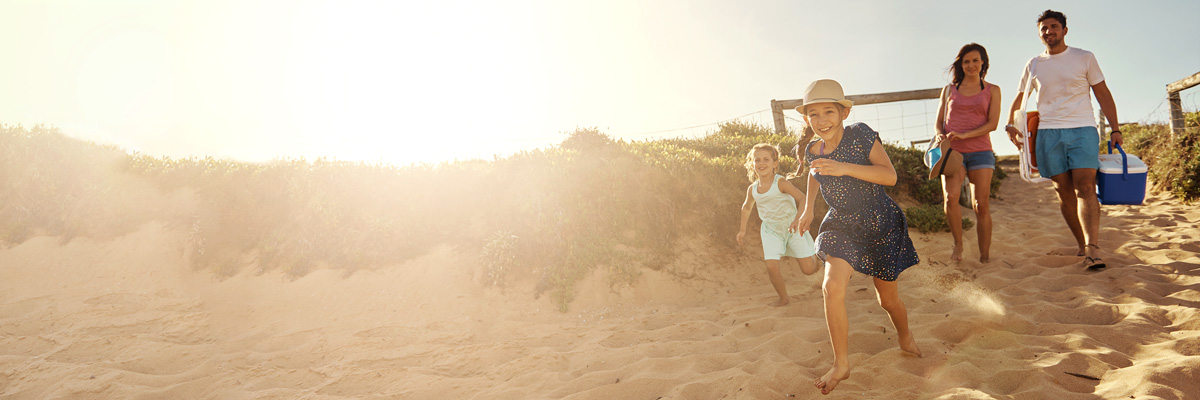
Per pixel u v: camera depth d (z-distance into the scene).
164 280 5.98
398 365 3.92
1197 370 2.65
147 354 4.20
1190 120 8.68
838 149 2.85
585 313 5.16
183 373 3.92
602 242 5.94
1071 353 3.06
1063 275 4.55
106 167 7.20
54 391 3.62
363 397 3.37
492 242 5.74
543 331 4.57
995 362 3.09
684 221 6.59
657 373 3.42
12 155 7.11
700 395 3.06
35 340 4.60
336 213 6.27
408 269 5.84
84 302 5.49
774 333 3.94
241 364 4.04
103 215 6.71
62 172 7.05
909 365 3.17
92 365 4.00
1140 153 9.53
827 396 2.88
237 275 5.99
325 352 4.25
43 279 6.02
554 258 5.72
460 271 5.74
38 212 6.79
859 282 5.34
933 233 7.07
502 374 3.63
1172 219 6.63
